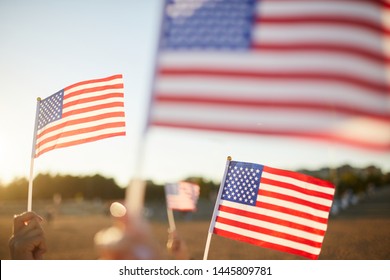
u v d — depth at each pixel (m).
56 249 68.19
